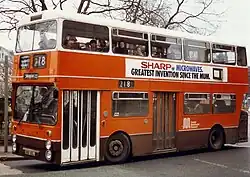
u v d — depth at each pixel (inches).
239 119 716.0
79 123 486.6
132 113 542.3
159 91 574.6
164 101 586.9
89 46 496.1
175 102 602.5
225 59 688.4
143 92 554.6
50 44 477.1
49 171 475.5
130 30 541.6
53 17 478.3
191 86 622.2
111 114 518.6
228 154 642.8
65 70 471.2
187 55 618.2
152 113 567.2
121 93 528.4
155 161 560.7
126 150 537.0
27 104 501.0
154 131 570.9
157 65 572.7
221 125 680.4
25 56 509.7
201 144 642.8
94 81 498.6
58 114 465.4
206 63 649.6
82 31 490.3
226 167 520.7
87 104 495.2
